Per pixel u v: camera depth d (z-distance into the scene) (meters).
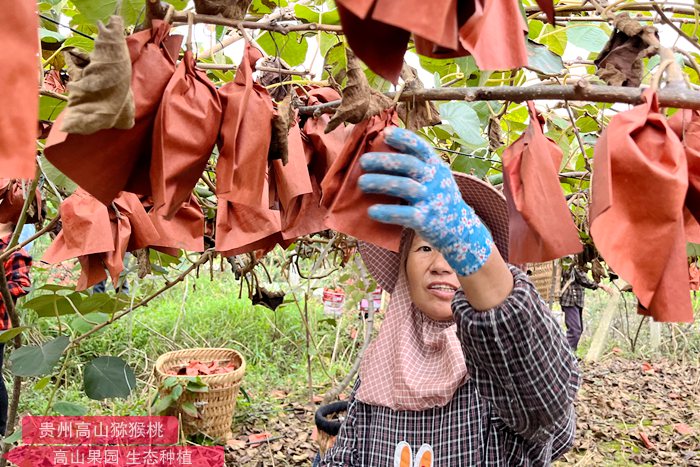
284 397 4.11
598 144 0.59
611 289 5.88
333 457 1.34
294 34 1.38
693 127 0.60
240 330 5.05
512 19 0.54
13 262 2.54
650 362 5.88
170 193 0.63
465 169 1.76
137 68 0.61
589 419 4.30
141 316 4.87
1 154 0.42
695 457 3.73
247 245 0.92
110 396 1.49
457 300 0.90
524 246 0.68
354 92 0.66
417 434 1.24
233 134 0.64
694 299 6.38
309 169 0.91
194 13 0.66
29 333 3.79
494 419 1.16
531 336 0.86
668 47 0.63
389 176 0.62
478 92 0.69
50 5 1.40
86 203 1.14
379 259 1.42
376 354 1.34
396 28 0.47
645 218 0.55
